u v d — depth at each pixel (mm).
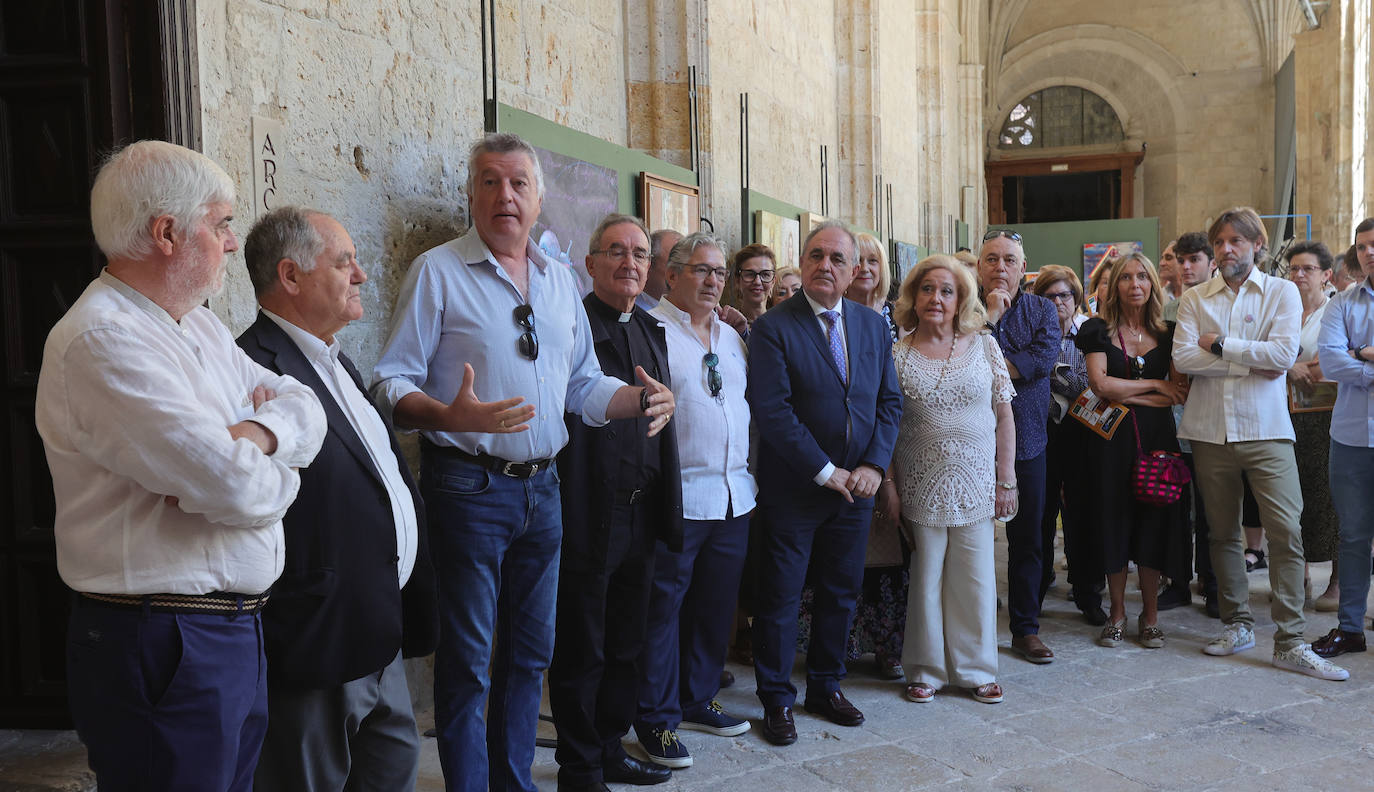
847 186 10750
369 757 2332
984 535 4191
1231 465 4688
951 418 4133
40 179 2805
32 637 2891
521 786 2908
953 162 18906
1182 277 5449
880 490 4277
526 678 2904
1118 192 25625
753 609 4617
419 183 3928
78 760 2699
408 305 2719
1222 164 24469
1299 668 4504
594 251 3322
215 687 1724
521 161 2773
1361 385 4535
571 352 2924
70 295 2832
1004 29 25688
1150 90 25109
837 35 10688
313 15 3369
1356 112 15039
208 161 1761
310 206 3359
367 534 2096
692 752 3656
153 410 1603
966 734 3812
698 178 6070
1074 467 5195
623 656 3285
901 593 4520
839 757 3598
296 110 3305
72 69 2744
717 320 3875
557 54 5113
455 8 4164
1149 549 4891
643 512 3203
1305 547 5535
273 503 1713
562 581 3104
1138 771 3449
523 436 2729
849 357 3861
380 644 2098
